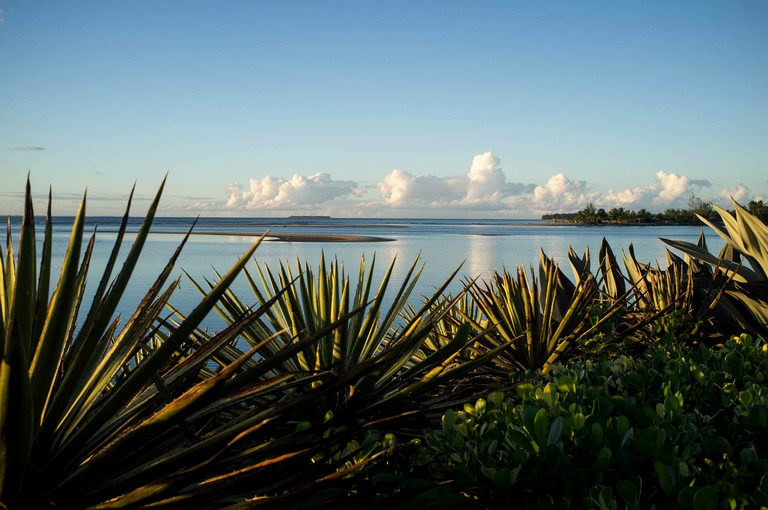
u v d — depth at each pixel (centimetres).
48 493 149
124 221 160
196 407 148
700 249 482
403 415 195
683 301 460
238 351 290
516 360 370
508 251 3419
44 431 150
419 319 276
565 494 157
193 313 155
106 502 141
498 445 183
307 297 298
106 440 166
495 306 379
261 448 176
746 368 254
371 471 172
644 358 364
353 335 290
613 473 169
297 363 281
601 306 424
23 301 141
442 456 184
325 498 174
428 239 5272
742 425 189
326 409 254
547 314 375
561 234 6962
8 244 150
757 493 147
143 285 1664
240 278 1872
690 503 142
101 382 176
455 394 298
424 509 165
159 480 142
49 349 145
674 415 192
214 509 154
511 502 161
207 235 6022
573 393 210
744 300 444
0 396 123
